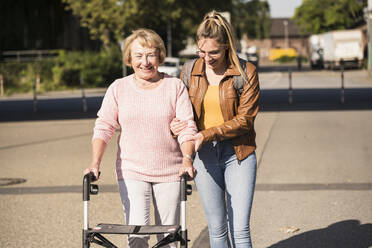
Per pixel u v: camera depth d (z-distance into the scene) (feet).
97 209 24.38
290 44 476.54
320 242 19.52
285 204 24.54
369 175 30.09
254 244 19.53
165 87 14.24
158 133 14.15
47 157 38.11
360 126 50.08
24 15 199.72
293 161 34.45
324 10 296.10
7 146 43.86
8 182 30.32
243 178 14.69
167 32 177.88
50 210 24.40
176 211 14.64
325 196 25.77
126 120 14.19
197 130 14.29
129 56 14.11
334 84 116.16
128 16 154.61
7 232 21.30
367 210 23.34
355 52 189.26
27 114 70.85
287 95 87.71
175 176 14.42
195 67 14.84
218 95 14.61
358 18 274.77
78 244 19.84
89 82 138.00
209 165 14.85
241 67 14.47
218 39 14.10
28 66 137.39
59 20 210.38
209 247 19.11
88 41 224.12
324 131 47.52
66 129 53.57
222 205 15.17
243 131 14.38
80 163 35.45
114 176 30.58
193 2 176.35
